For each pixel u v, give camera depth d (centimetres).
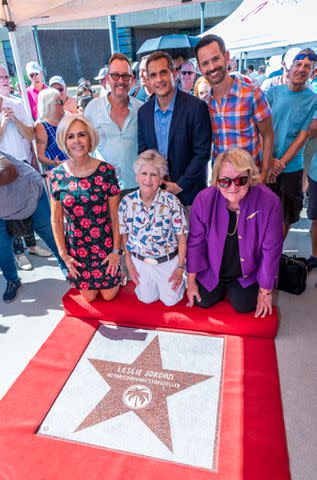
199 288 264
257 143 278
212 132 281
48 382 224
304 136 300
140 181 225
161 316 265
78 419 200
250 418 194
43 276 358
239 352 240
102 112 289
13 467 175
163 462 175
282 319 271
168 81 246
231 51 498
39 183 302
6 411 205
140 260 259
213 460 176
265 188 228
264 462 172
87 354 247
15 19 321
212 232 237
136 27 1962
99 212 243
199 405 205
